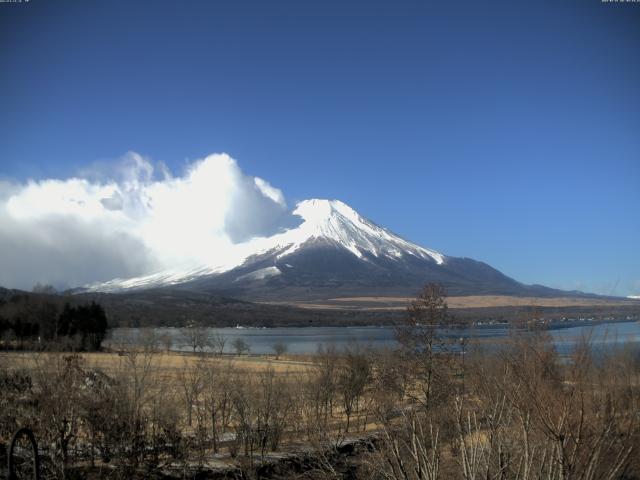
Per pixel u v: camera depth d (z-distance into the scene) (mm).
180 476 27078
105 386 26547
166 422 28000
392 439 13891
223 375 39906
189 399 35438
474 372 20781
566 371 13773
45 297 94750
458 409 14570
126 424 25281
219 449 32875
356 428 39875
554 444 11812
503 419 14141
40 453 23688
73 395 24594
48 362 26047
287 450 31938
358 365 46406
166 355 77438
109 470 24578
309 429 30172
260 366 66375
